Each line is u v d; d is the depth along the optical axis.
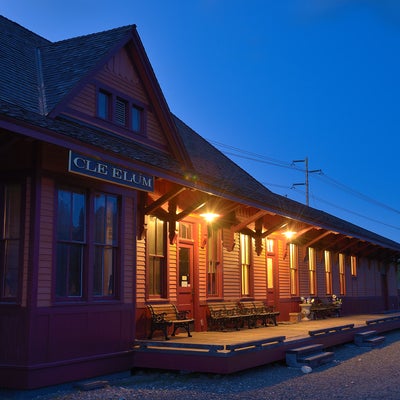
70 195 9.45
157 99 12.27
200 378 9.88
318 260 21.31
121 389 8.97
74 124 10.02
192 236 13.65
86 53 11.31
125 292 10.40
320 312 20.03
